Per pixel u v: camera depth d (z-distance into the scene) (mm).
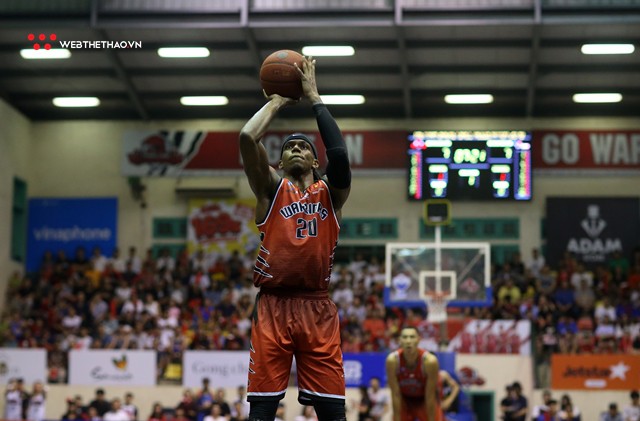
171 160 33812
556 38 28266
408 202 33719
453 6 26969
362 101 32688
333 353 6355
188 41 28734
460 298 23234
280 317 6324
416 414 12312
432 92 32094
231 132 33969
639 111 32844
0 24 27250
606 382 25859
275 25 27328
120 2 27297
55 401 26203
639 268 30953
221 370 26031
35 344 28422
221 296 30719
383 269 33406
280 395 6293
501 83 31375
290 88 6523
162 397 26047
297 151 6520
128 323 28375
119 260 33312
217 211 33906
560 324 27719
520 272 30719
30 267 34062
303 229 6328
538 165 32875
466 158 30891
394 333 26359
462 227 33281
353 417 24188
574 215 32531
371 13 27234
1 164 32250
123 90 32656
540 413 23469
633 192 32812
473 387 25766
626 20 26672
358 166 33344
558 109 33000
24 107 34125
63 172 34656
